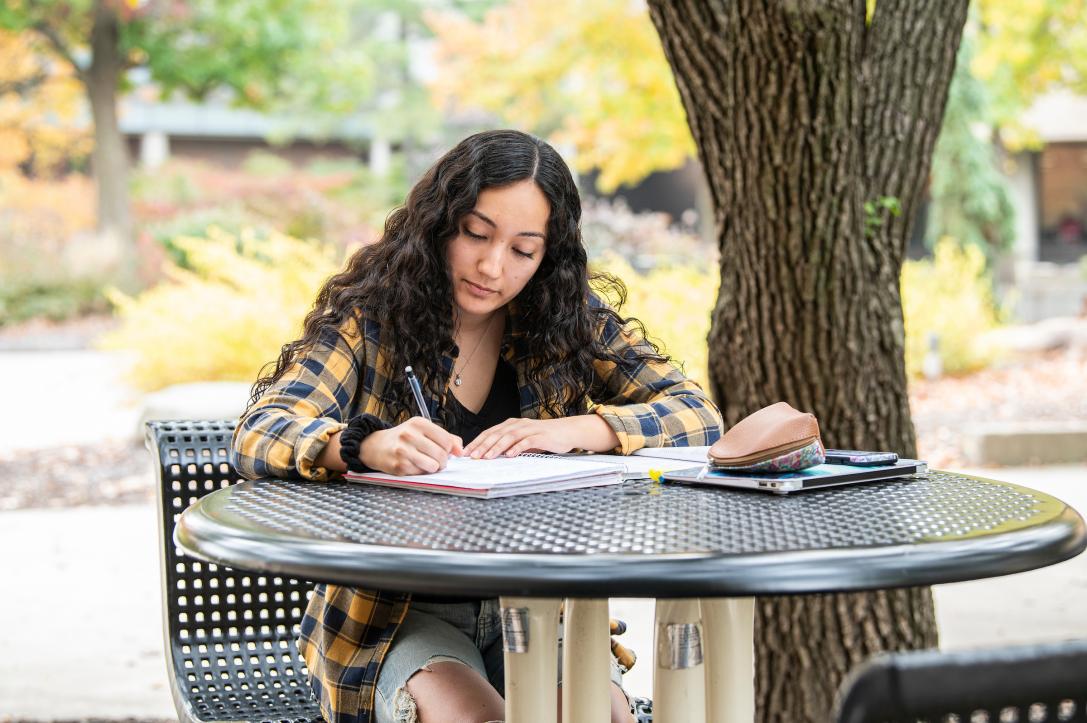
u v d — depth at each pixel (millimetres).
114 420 10570
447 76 18062
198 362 10648
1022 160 21188
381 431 1854
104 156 22203
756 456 1754
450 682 1781
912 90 2832
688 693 1671
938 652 840
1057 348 13969
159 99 23266
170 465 2230
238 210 23984
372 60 27672
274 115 27859
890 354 2844
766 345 2826
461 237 2098
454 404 2201
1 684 4039
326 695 1918
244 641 2291
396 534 1397
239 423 2010
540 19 15727
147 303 11609
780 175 2719
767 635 2914
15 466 8719
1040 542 1366
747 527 1410
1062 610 4797
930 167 2896
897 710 821
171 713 3740
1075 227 22422
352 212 25625
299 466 1859
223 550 1427
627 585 1227
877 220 2812
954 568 1284
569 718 1668
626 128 15266
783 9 2568
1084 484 7430
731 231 2865
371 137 29047
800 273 2766
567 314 2213
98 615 4953
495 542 1341
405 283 2111
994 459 8305
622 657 2113
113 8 21344
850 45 2641
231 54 22828
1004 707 840
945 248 13758
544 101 17703
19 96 23297
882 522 1440
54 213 23812
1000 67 14969
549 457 1940
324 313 2178
